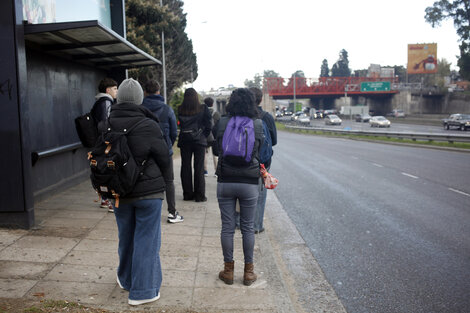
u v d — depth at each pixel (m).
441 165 15.91
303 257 5.59
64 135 8.27
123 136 3.30
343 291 4.52
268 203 9.09
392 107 103.81
